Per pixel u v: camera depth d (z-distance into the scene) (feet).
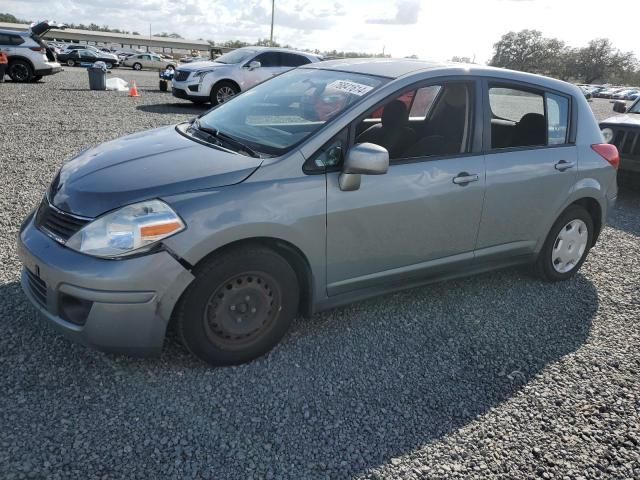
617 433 8.91
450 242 11.88
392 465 7.81
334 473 7.57
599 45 286.66
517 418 9.09
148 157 9.91
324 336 11.06
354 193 10.05
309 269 10.02
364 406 9.03
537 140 13.16
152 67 150.30
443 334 11.62
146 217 8.32
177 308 8.91
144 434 7.93
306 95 11.61
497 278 14.85
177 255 8.38
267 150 9.91
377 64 12.28
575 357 11.14
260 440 8.04
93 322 8.32
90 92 53.67
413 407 9.12
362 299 11.12
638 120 24.50
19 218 15.76
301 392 9.22
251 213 8.91
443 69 11.60
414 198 10.84
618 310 13.46
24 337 9.95
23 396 8.46
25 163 22.24
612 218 21.89
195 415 8.42
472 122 11.85
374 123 11.40
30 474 7.03
